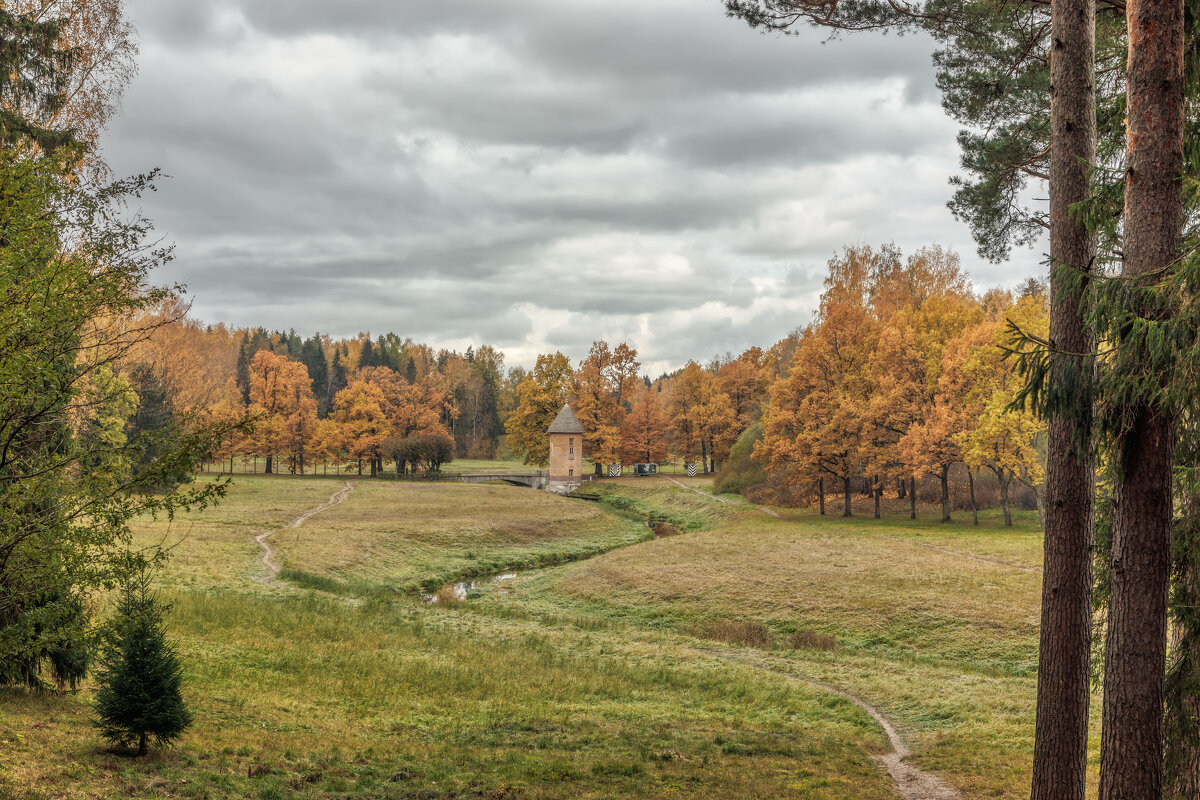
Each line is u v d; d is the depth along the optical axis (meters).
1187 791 10.03
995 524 51.00
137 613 10.41
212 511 58.12
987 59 17.25
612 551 48.19
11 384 8.07
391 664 21.75
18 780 9.09
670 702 20.89
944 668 25.58
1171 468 8.58
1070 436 9.90
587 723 17.77
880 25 15.40
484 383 155.00
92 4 21.92
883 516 57.06
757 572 38.44
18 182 8.34
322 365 167.88
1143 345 8.00
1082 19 10.38
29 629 8.73
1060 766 9.94
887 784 13.88
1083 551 10.03
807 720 19.62
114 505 8.73
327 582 35.31
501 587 40.97
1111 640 8.85
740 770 14.24
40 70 18.25
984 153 18.30
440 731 16.44
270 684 18.55
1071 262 10.21
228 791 10.33
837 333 57.62
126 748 11.47
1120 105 11.67
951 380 49.81
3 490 8.63
